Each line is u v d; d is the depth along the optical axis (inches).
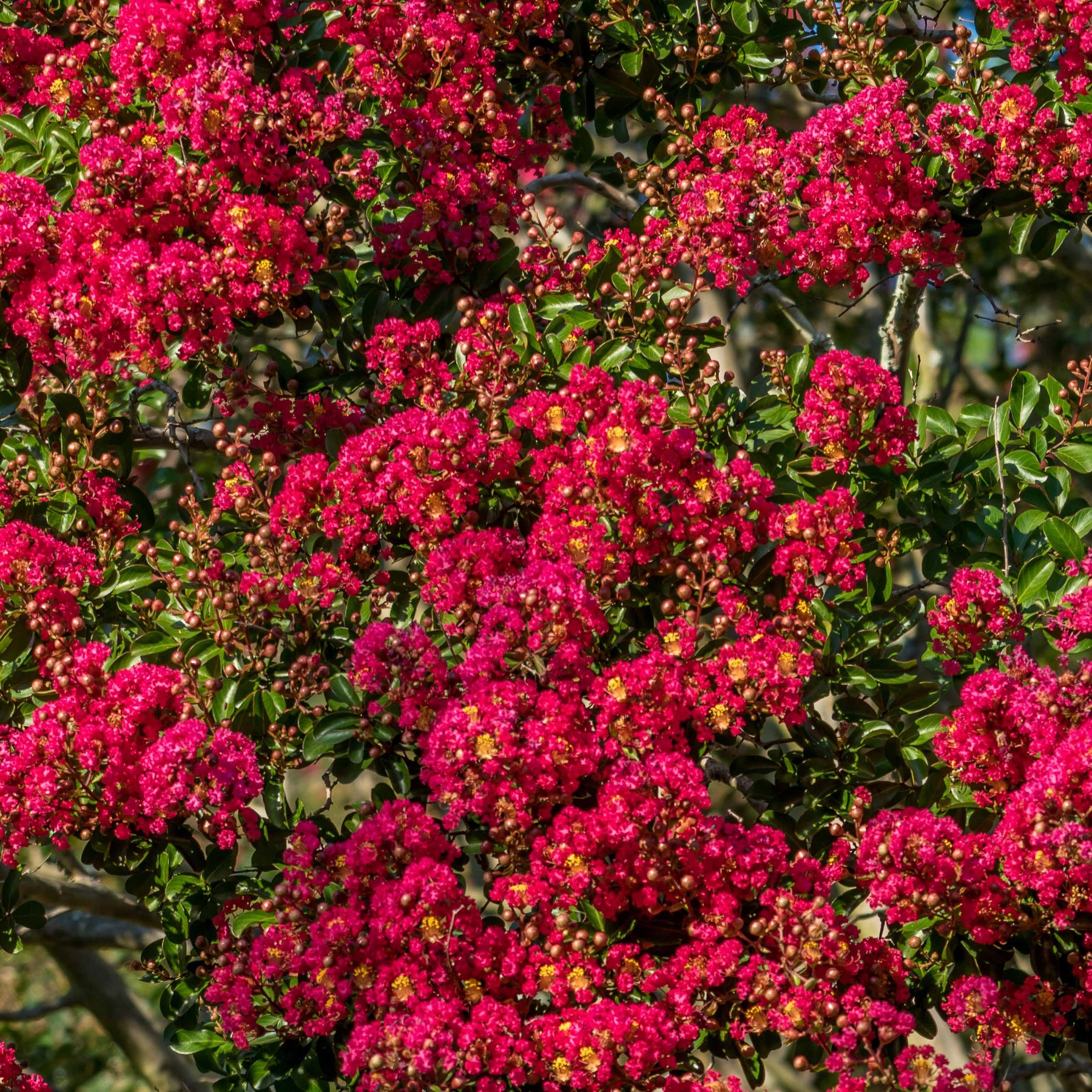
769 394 153.4
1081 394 153.3
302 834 128.6
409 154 161.6
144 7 148.5
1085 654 149.9
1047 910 122.8
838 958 121.6
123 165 145.1
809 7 164.1
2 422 169.6
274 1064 132.4
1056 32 151.8
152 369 157.0
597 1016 119.4
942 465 153.2
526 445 149.2
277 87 158.2
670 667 129.6
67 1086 380.2
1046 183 153.3
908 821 122.3
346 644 145.9
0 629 144.7
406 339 153.6
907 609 153.9
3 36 165.9
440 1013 119.0
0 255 147.7
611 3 169.3
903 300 203.8
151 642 144.3
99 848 140.7
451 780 125.5
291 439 161.3
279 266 147.4
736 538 137.0
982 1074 117.5
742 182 158.2
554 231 164.4
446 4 158.6
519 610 129.9
